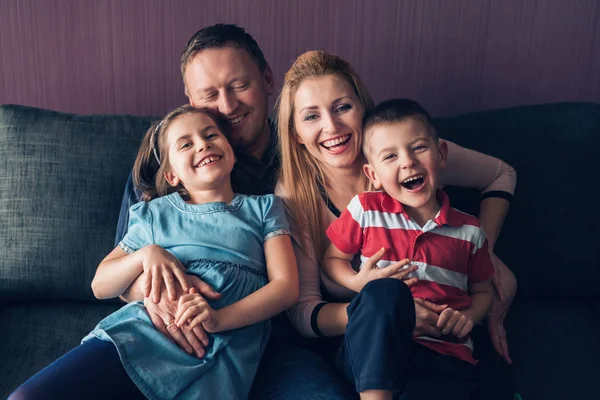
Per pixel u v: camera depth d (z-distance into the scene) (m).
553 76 1.93
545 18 1.89
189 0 1.88
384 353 1.15
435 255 1.36
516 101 1.94
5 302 1.67
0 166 1.63
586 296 1.65
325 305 1.40
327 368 1.36
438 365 1.27
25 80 1.94
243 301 1.33
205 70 1.53
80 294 1.63
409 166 1.33
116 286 1.38
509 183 1.56
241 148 1.63
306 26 1.90
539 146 1.62
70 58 1.92
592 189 1.61
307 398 1.26
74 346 1.55
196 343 1.28
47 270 1.61
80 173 1.62
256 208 1.47
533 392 1.43
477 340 1.46
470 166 1.56
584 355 1.50
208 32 1.56
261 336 1.38
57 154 1.62
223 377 1.26
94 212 1.62
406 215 1.38
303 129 1.47
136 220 1.45
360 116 1.46
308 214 1.50
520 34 1.90
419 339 1.30
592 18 1.88
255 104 1.58
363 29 1.90
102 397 1.19
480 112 1.71
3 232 1.61
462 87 1.94
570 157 1.61
